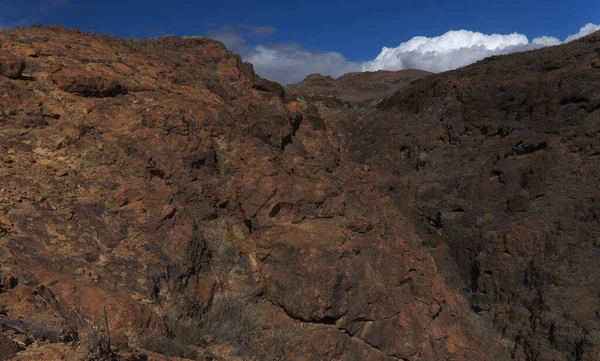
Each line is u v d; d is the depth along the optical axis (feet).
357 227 40.98
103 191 34.60
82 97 44.19
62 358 18.94
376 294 36.78
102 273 28.66
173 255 32.96
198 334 29.27
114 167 37.88
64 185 33.68
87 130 40.47
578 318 67.62
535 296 76.64
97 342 19.85
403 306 38.81
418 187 118.62
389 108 181.27
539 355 66.59
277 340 32.99
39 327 21.08
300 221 39.37
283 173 41.01
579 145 104.68
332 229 39.19
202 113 46.11
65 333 21.72
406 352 36.88
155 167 39.19
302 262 35.58
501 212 99.19
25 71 44.88
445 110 153.99
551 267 79.20
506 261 85.25
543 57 151.23
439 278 46.03
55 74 44.09
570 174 99.55
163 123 41.65
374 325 36.73
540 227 87.86
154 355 23.58
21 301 23.11
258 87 73.00
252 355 31.35
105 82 45.34
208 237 37.99
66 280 25.98
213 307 33.68
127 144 39.81
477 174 114.21
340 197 42.80
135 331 25.36
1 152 34.58
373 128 171.01
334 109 203.41
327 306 34.88
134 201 34.99
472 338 46.60
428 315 40.81
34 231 28.76
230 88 64.85
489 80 149.59
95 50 55.83
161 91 50.11
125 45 63.00
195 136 43.04
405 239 49.90
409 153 145.18
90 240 30.35
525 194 98.22
